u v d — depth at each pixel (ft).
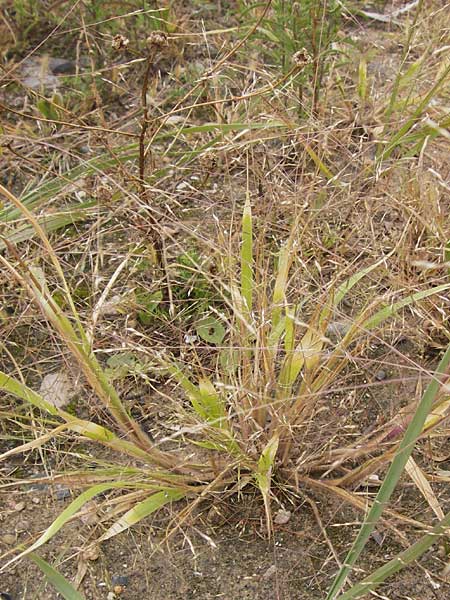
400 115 3.01
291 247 2.18
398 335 2.36
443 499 2.03
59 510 2.05
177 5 3.74
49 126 3.14
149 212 2.41
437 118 2.95
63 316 1.85
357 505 1.92
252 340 2.17
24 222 2.68
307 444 2.01
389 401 2.24
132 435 1.98
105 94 3.35
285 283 2.09
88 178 2.91
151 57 2.15
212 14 3.77
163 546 1.95
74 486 1.94
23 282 1.83
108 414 2.26
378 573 1.61
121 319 2.49
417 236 2.51
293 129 2.69
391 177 2.77
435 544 1.92
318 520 1.88
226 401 2.05
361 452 1.93
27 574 1.92
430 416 1.89
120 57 3.51
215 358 2.31
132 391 2.31
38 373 2.39
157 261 2.54
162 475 1.92
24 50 3.67
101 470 1.96
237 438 1.96
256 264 2.27
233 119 3.06
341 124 3.10
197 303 2.50
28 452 2.20
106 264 2.70
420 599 1.83
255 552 1.94
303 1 2.88
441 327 2.20
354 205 2.52
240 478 2.00
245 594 1.86
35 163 2.63
